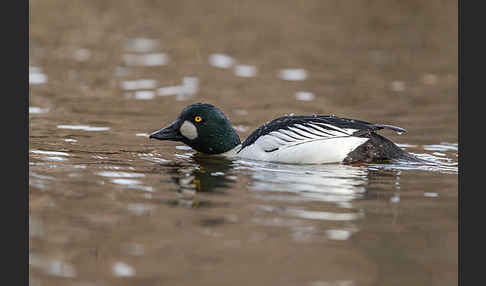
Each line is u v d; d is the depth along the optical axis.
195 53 24.56
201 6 31.69
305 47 25.72
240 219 9.48
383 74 22.45
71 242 8.66
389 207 10.08
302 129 12.81
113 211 9.77
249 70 22.52
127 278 7.72
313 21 29.61
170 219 9.45
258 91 19.95
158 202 10.20
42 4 30.41
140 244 8.60
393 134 15.65
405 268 7.98
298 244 8.62
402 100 19.28
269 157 12.95
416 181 11.54
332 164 12.64
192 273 7.82
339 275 7.79
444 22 29.23
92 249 8.45
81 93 19.20
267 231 9.04
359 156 12.63
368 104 18.75
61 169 11.97
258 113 17.52
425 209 10.01
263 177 11.72
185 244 8.59
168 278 7.71
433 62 24.11
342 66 23.36
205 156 13.52
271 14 30.69
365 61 24.08
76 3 30.98
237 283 7.60
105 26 27.88
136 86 20.25
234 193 10.73
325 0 32.59
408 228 9.21
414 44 26.41
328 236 8.90
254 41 26.41
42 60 22.86
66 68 22.00
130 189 10.87
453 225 9.33
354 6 31.88
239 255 8.29
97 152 13.39
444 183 11.42
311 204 10.20
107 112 17.25
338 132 12.64
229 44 25.88
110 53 24.17
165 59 23.66
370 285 7.56
